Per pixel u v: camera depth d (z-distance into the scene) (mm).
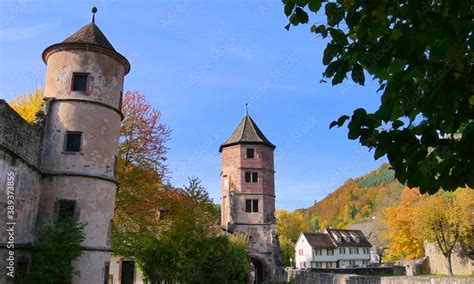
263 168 43438
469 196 43125
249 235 41344
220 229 38906
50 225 18188
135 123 28312
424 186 3453
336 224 135250
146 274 28656
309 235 87125
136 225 28266
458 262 46188
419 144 3346
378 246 91312
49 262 16719
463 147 3178
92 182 19281
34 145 18250
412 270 48344
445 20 2945
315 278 34844
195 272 28078
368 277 28797
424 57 3178
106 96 20719
